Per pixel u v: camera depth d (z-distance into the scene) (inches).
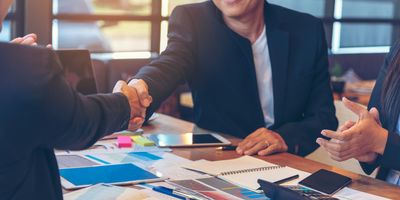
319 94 102.4
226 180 72.2
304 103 101.3
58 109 48.3
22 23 152.7
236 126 99.1
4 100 46.4
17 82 46.6
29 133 47.5
